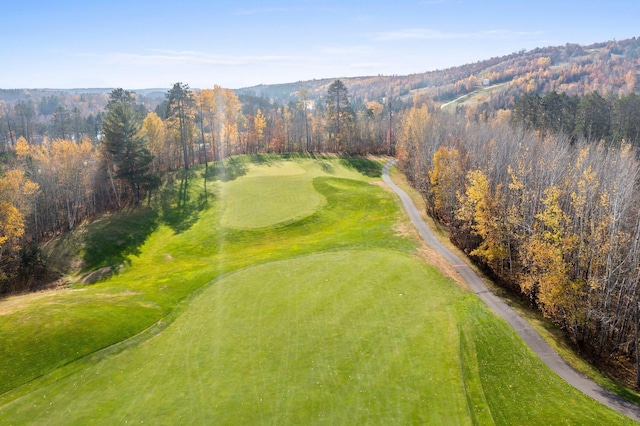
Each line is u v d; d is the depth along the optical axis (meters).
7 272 54.69
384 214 70.69
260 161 108.31
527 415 26.08
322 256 51.91
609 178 56.66
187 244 62.06
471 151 76.88
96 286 51.25
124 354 32.69
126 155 77.75
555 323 39.84
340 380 28.50
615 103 107.31
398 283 43.25
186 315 38.53
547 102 111.06
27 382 29.44
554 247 39.19
